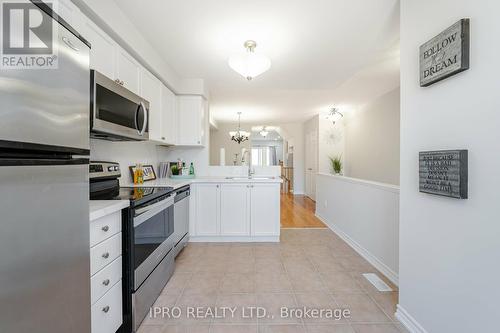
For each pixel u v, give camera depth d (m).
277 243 3.31
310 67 3.00
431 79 1.35
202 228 3.33
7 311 0.72
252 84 3.71
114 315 1.46
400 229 1.70
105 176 2.04
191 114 3.48
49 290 0.86
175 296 2.02
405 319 1.64
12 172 0.72
